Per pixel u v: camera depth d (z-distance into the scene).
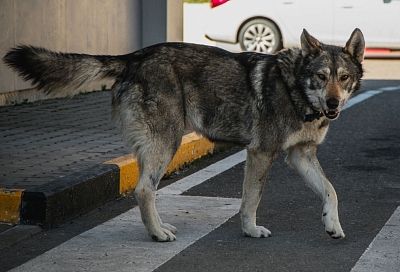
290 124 7.75
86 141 10.60
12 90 13.20
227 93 7.90
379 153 11.68
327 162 11.10
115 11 15.85
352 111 15.09
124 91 7.86
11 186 8.19
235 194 9.33
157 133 7.75
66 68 7.89
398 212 8.65
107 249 7.31
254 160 7.79
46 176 8.65
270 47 22.33
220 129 7.98
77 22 14.77
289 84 7.71
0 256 7.09
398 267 6.92
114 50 15.92
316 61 7.70
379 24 21.83
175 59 7.88
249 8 22.27
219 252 7.29
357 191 9.56
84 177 8.47
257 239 7.69
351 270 6.83
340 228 7.69
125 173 9.19
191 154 10.84
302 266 6.93
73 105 13.55
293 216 8.48
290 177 10.20
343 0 21.78
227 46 22.59
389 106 15.64
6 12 12.88
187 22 26.53
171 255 7.18
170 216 8.41
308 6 21.92
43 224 7.84
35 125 11.66
